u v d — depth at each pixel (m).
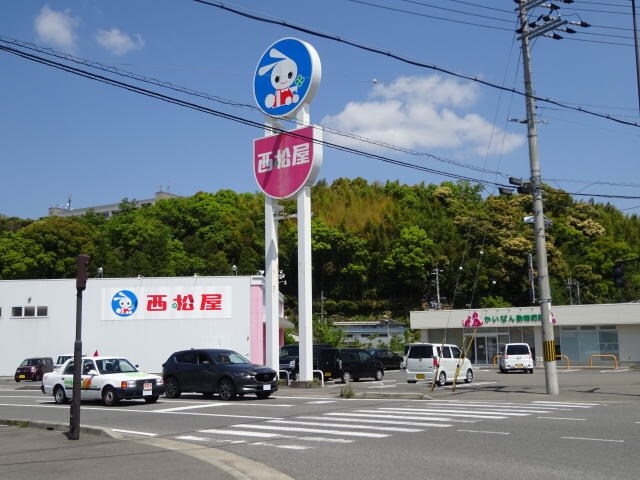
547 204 86.31
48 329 43.41
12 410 20.08
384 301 83.88
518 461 9.66
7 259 67.38
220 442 12.52
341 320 80.88
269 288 29.84
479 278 74.38
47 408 20.45
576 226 85.56
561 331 52.81
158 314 42.09
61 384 21.94
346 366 32.44
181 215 89.69
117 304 42.50
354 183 116.19
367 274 84.88
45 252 68.75
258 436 13.24
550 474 8.65
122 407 20.12
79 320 13.52
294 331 66.00
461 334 56.62
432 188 105.88
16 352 43.44
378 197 107.19
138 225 82.12
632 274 80.94
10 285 44.00
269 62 30.28
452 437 12.31
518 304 74.44
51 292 43.66
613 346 50.88
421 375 28.38
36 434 14.05
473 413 16.61
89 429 14.01
